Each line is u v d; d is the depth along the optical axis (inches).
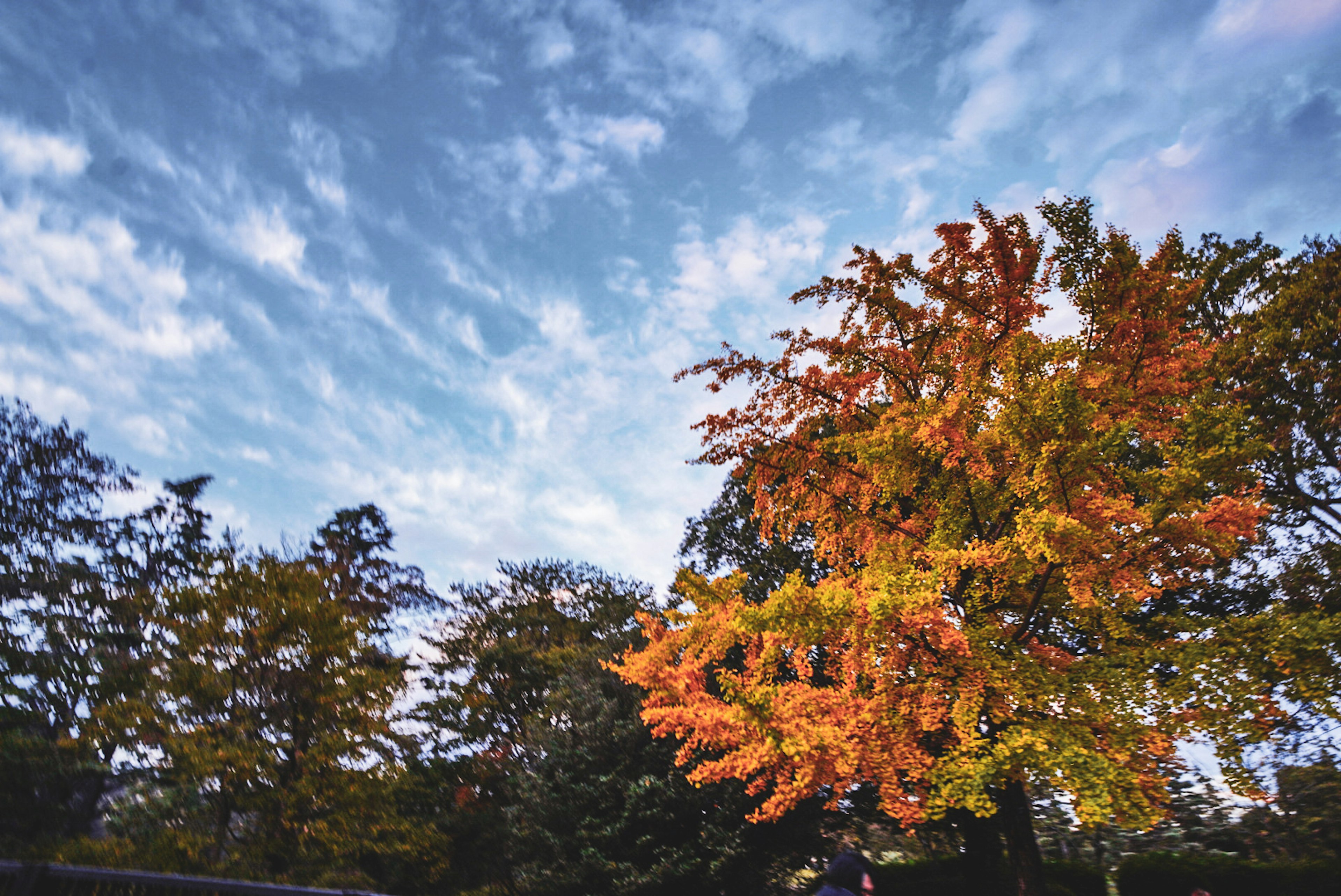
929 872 818.2
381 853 719.1
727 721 350.9
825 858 695.7
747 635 354.9
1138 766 325.4
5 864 149.5
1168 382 361.1
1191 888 636.1
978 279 400.5
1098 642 404.8
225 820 596.1
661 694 383.9
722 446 437.1
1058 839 843.4
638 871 599.5
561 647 1141.1
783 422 437.7
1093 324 373.7
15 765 694.5
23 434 1095.0
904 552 404.2
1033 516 311.0
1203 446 345.4
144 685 753.0
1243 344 625.9
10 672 825.5
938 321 432.8
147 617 706.8
